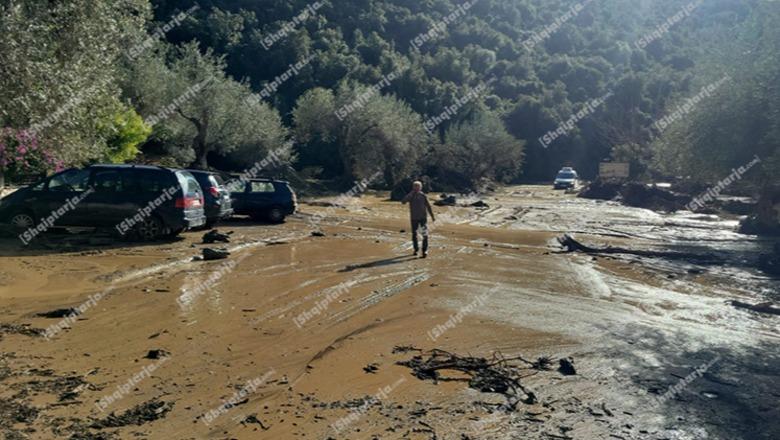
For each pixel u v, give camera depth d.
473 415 4.75
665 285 11.10
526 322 7.73
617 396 5.22
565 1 115.88
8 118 10.66
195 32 66.06
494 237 18.50
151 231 14.13
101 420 4.53
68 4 11.56
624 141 62.12
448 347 6.59
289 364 5.95
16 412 4.59
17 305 7.92
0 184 14.40
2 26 9.62
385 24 91.50
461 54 88.12
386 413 4.76
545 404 5.01
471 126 58.81
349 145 43.56
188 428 4.45
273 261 12.14
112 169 14.25
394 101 49.03
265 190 20.12
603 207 33.88
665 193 34.94
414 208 13.53
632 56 85.19
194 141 35.00
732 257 14.84
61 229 14.74
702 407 5.00
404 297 9.06
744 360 6.32
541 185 68.88
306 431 4.41
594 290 10.17
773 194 21.02
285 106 61.56
